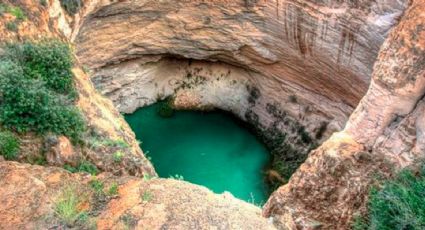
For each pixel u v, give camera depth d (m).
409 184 10.48
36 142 9.50
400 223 9.48
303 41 18.09
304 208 12.38
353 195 11.41
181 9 19.23
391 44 11.38
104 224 7.91
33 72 10.70
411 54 10.90
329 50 17.36
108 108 13.56
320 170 12.21
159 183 8.79
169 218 8.07
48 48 11.35
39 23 12.87
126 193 8.51
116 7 18.12
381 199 10.27
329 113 19.48
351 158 11.87
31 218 7.85
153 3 18.78
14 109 9.41
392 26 14.66
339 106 18.97
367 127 12.06
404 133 11.23
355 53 16.47
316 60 18.31
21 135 9.45
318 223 11.92
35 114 9.57
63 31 14.86
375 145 11.90
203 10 19.22
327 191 11.97
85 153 10.14
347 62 16.98
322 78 18.78
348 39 16.39
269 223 8.62
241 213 8.51
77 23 16.00
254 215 8.72
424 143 10.73
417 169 10.71
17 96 9.45
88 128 10.91
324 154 12.23
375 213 10.20
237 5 18.69
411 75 10.89
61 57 11.30
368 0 15.22
